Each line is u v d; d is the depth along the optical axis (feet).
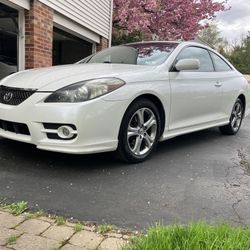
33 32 25.95
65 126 12.44
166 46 17.47
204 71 18.79
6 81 14.52
